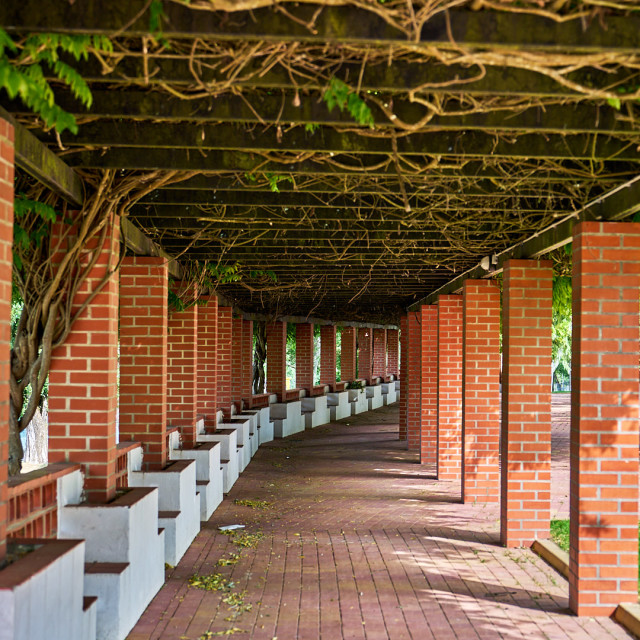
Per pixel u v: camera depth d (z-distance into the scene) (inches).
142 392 283.9
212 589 236.2
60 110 115.6
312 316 855.7
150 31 110.5
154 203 228.1
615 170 189.2
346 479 474.9
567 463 537.3
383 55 130.5
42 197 184.7
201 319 438.6
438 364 474.3
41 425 642.2
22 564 129.0
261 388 822.5
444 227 261.4
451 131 169.0
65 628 141.1
